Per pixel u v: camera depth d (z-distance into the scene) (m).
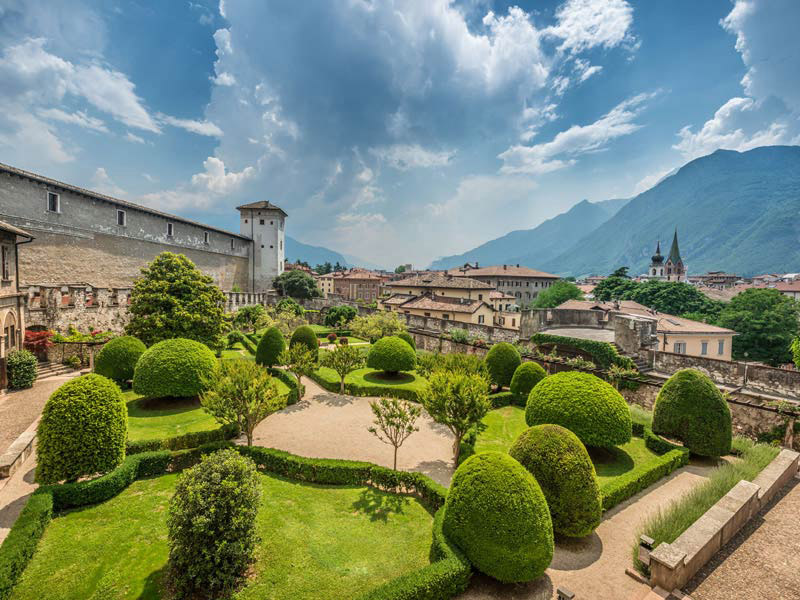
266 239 66.00
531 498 6.92
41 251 28.59
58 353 20.67
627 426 11.86
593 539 8.47
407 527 8.70
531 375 18.28
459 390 11.09
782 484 9.80
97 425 9.41
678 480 11.12
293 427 14.99
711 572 6.79
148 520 8.64
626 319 22.77
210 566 6.41
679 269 110.69
